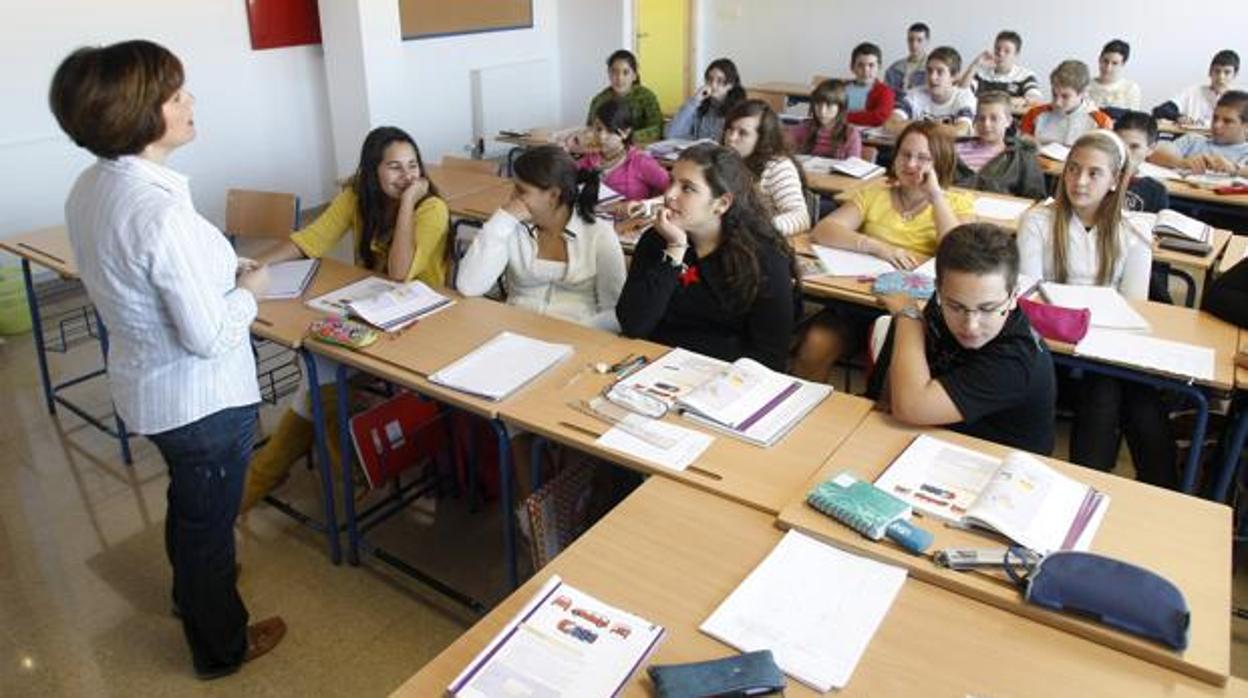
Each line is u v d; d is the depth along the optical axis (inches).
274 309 96.2
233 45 205.2
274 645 85.3
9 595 92.2
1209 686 44.6
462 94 268.7
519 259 103.8
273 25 212.1
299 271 107.0
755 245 89.8
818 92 185.9
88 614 89.6
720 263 91.4
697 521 58.5
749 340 93.8
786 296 91.8
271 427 124.3
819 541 55.9
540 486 81.0
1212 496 90.7
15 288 154.9
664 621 49.0
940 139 119.0
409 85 249.6
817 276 109.5
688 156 87.0
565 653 46.1
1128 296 106.3
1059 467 63.6
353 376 100.3
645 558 54.6
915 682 44.7
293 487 112.1
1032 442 70.9
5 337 156.3
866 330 117.3
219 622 77.9
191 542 73.2
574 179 100.5
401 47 226.7
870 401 74.7
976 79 265.6
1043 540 54.1
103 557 98.5
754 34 319.0
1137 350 86.7
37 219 177.2
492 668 44.9
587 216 102.4
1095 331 90.8
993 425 71.1
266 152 218.8
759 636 47.6
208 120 203.8
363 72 218.5
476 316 94.7
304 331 90.4
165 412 66.6
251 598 92.0
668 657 46.4
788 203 131.0
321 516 106.3
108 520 105.1
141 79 57.6
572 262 102.6
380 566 97.5
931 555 53.5
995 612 49.9
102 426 125.0
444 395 77.0
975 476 61.7
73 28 175.0
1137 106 240.8
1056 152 182.4
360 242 112.3
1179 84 259.6
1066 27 269.0
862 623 48.8
